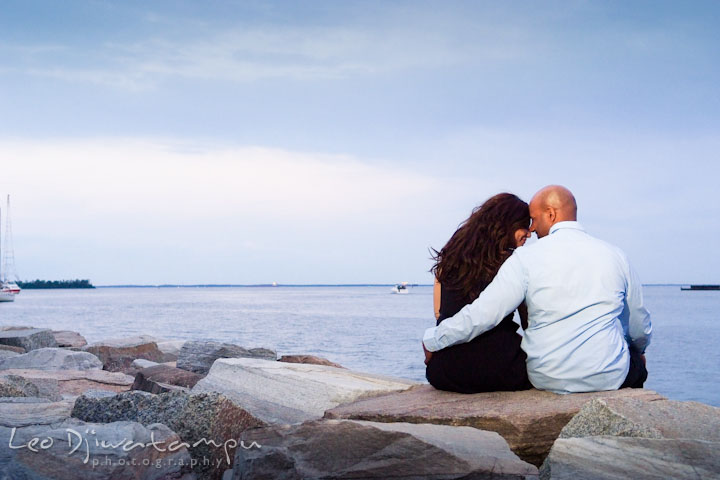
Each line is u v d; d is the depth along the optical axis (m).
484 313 3.62
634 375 3.80
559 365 3.61
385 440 2.75
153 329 34.44
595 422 3.07
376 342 25.91
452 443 2.91
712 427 2.97
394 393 4.32
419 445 2.72
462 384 3.86
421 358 19.86
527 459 3.26
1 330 15.32
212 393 3.45
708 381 14.78
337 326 38.19
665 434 2.86
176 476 3.02
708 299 122.38
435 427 3.16
